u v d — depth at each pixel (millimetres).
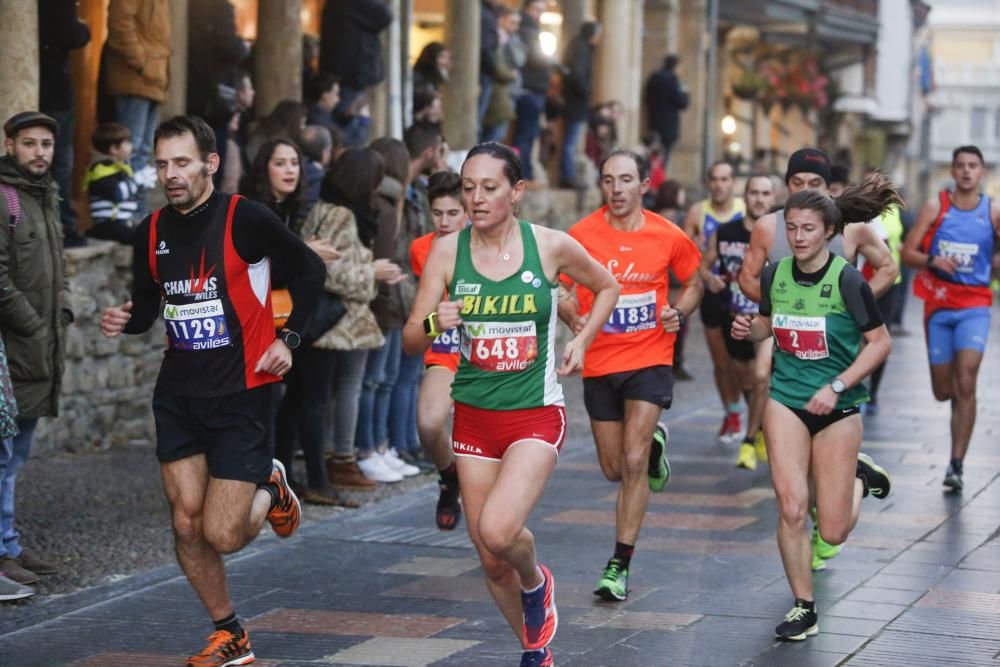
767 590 17859
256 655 15070
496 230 13688
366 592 17844
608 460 18094
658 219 18375
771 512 23125
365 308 22812
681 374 41094
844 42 91875
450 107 41000
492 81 42406
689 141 68000
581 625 16203
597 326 14258
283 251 14445
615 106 50688
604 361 17922
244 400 14336
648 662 14805
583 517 22688
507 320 13648
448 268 13867
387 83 37500
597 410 18016
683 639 15648
